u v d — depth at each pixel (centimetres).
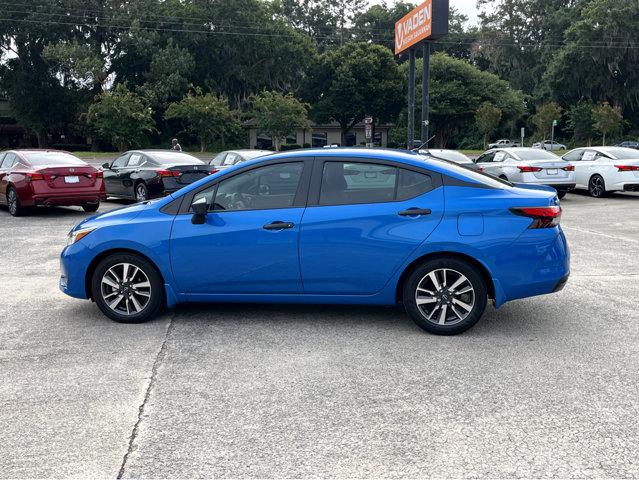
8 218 1368
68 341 520
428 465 313
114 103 4559
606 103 5588
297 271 533
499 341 510
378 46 6241
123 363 466
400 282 533
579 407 381
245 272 541
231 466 315
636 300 643
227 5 6034
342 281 529
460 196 516
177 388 417
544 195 520
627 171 1723
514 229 505
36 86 5512
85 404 392
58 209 1542
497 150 1770
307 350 491
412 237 512
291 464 316
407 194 524
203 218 545
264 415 374
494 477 301
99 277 568
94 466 316
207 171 1500
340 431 352
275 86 6462
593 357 471
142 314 565
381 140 6975
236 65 6297
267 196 545
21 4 5338
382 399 396
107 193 1627
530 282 509
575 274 771
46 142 6019
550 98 6462
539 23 7131
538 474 304
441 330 522
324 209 529
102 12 5638
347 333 534
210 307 620
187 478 304
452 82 6181
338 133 6831
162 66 5450
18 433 354
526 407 382
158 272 561
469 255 507
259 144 6281
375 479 301
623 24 5875
